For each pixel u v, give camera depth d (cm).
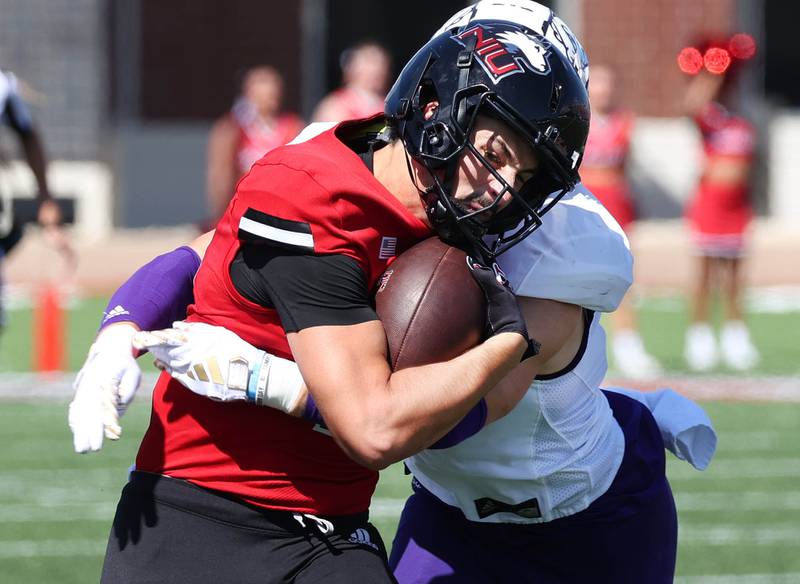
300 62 6184
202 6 6044
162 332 974
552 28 1007
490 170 951
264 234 952
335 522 1011
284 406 962
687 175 6225
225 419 991
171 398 1012
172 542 992
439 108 959
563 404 1091
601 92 3366
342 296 939
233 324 984
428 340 942
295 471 993
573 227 1055
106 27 5825
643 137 6212
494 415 1021
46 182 2753
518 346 946
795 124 6356
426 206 975
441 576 1167
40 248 5259
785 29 6512
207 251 1023
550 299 1048
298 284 941
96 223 5816
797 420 2861
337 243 945
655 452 1193
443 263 962
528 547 1157
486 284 955
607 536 1152
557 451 1109
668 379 3284
